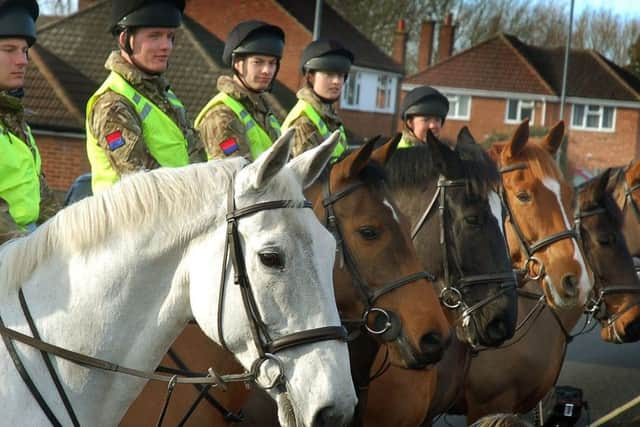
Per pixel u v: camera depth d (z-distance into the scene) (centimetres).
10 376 307
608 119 4588
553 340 636
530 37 5712
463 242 502
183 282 308
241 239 297
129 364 312
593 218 701
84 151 2358
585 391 916
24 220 408
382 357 487
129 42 475
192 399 407
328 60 608
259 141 561
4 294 318
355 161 423
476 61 4531
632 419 796
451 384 551
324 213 424
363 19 4703
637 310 689
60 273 314
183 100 2605
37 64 2503
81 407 311
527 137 614
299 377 290
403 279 417
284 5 3356
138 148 454
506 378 612
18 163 407
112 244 311
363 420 480
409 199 513
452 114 4500
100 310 308
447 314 515
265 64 558
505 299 502
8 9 399
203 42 2861
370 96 3806
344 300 422
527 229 608
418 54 4838
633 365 1020
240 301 295
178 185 311
